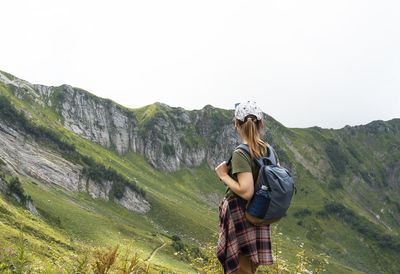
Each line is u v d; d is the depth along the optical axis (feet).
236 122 9.02
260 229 8.25
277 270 14.17
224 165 8.65
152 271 9.61
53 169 553.64
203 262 15.85
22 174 500.33
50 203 434.71
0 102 573.33
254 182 8.00
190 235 564.71
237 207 8.26
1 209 285.64
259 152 8.18
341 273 555.28
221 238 8.54
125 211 581.12
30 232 260.83
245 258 8.28
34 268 9.16
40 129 608.60
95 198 567.59
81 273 8.94
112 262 9.05
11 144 533.55
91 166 634.43
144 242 419.13
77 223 410.11
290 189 7.79
